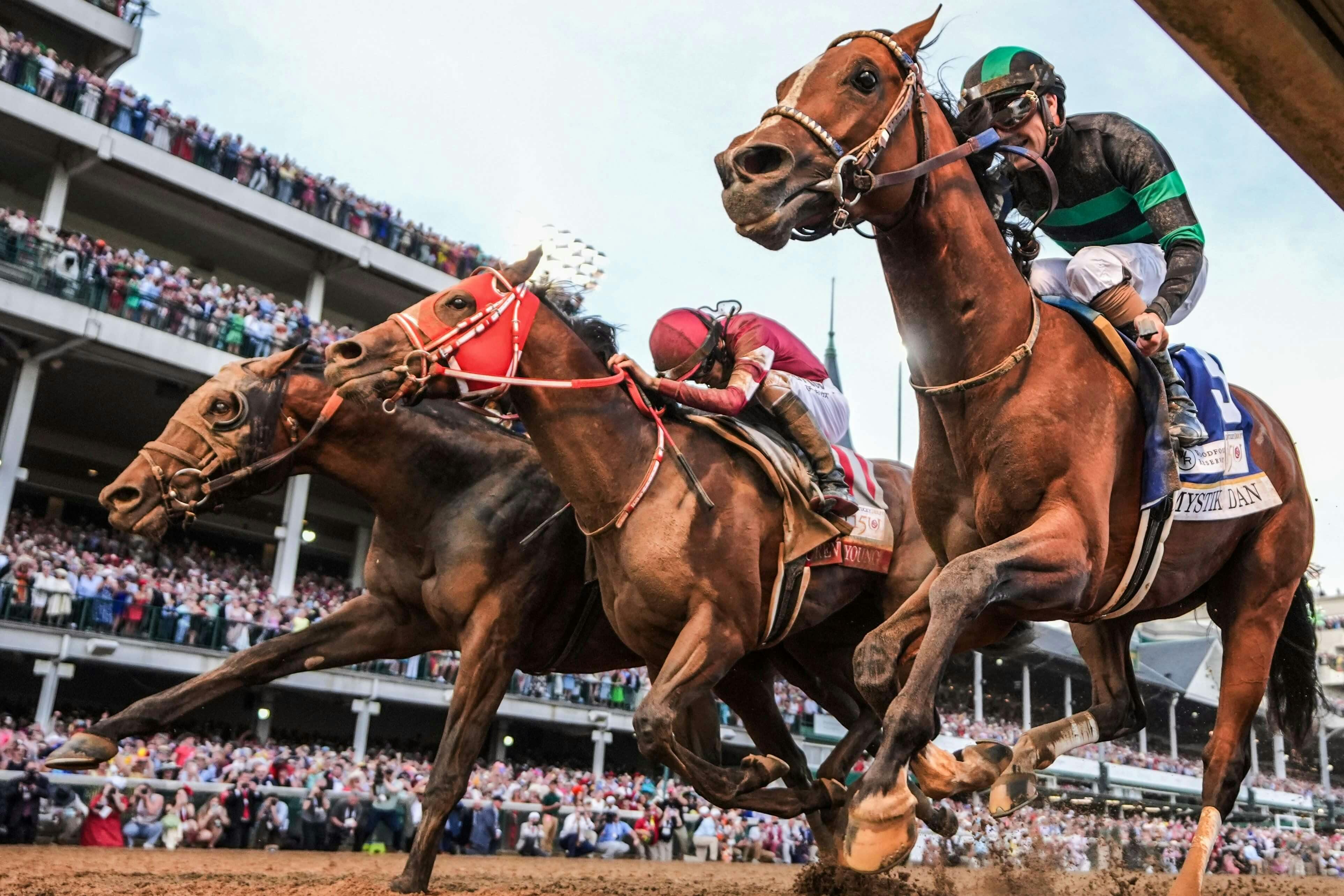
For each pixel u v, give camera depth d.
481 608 4.56
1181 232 3.37
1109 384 3.21
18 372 17.03
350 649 4.90
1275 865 18.03
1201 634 37.72
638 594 3.94
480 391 3.95
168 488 4.71
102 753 4.38
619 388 4.10
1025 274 3.45
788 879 7.88
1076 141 3.60
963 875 7.30
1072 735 3.97
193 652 15.79
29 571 14.84
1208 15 1.43
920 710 2.64
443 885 5.04
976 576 2.71
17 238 15.81
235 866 7.07
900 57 3.08
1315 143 1.67
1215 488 3.45
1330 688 23.81
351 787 12.40
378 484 4.77
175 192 19.33
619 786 16.14
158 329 17.03
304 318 19.20
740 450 4.26
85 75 17.61
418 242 22.23
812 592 4.41
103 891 3.96
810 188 2.91
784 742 4.92
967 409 3.16
